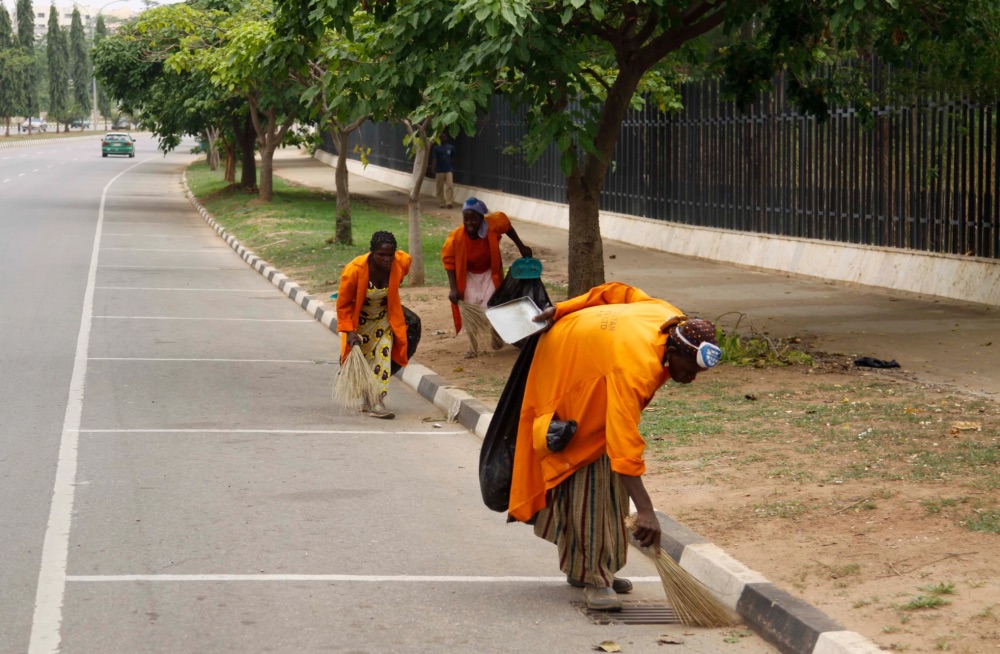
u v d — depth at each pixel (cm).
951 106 1481
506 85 1112
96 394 1025
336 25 1087
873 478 680
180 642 484
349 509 696
